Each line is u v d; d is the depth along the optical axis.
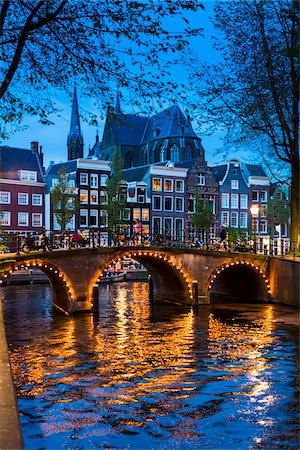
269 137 31.53
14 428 4.36
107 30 10.64
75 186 57.81
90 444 10.98
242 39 29.55
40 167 58.38
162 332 24.00
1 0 9.90
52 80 11.26
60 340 22.20
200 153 64.44
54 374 16.78
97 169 59.12
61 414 12.91
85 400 14.06
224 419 12.48
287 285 33.38
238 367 17.50
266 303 34.56
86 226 58.22
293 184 31.67
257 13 29.31
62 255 29.09
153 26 10.48
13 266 27.00
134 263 57.16
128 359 18.77
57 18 10.46
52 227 57.47
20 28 10.77
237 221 66.31
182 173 63.06
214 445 10.87
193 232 63.59
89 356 19.25
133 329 24.81
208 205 63.97
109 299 37.22
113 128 93.25
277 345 20.91
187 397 14.27
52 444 10.93
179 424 12.18
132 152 93.56
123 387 15.26
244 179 67.38
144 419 12.51
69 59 10.83
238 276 37.88
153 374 16.70
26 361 18.50
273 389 14.95
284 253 38.94
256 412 12.98
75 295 29.72
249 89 29.69
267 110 30.06
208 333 23.69
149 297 36.97
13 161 56.25
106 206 53.09
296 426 11.99
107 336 23.06
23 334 23.58
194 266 33.25
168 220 62.38
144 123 96.75
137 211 60.41
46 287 43.78
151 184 61.28
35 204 56.38
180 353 19.67
